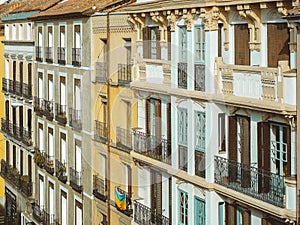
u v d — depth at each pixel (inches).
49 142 1339.8
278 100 684.1
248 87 728.3
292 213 674.8
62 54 1237.1
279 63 678.5
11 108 1641.2
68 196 1226.6
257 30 735.7
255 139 745.0
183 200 868.6
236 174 768.3
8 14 1635.1
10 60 1637.6
